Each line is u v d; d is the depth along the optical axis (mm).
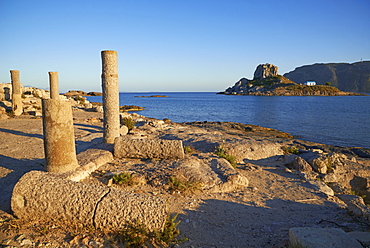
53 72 17750
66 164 6512
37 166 7578
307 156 10711
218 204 5707
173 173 6770
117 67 9555
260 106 67688
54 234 3922
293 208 5820
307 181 7820
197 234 4379
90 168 6949
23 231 3961
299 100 101125
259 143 11555
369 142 21016
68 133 6527
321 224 4980
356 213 5543
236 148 10773
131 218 3975
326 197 6574
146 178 6730
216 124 27609
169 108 62000
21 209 4238
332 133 25047
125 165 7707
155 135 14156
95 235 3924
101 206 4051
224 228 4676
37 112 20672
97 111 27078
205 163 8133
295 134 24266
